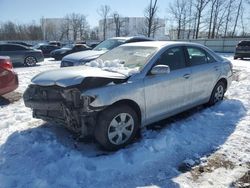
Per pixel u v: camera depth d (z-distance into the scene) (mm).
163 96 4824
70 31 71875
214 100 6363
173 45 5277
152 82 4590
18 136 4676
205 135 4793
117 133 4207
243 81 9672
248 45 21031
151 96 4602
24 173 3617
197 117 5641
